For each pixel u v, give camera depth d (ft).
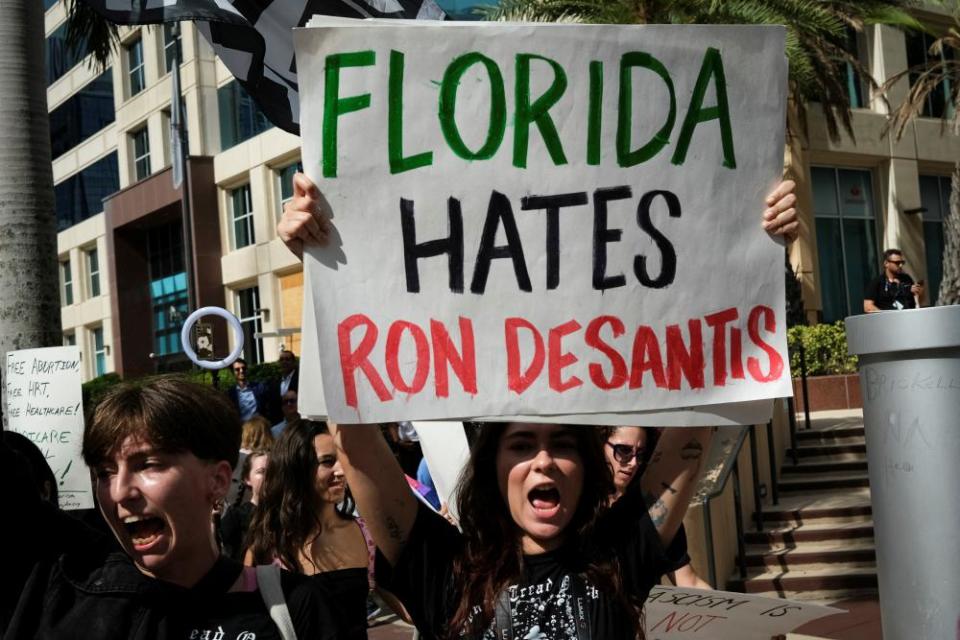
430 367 8.49
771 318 8.91
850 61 58.49
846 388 53.11
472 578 8.33
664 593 11.75
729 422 8.79
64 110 122.93
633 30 8.71
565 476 8.32
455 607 8.45
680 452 8.80
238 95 91.61
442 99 8.53
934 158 76.43
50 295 23.12
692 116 8.85
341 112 8.41
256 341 90.53
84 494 19.06
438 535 8.77
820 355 55.67
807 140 61.93
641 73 8.77
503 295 8.61
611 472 8.68
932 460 9.86
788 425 40.50
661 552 8.55
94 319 118.62
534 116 8.66
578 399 8.60
